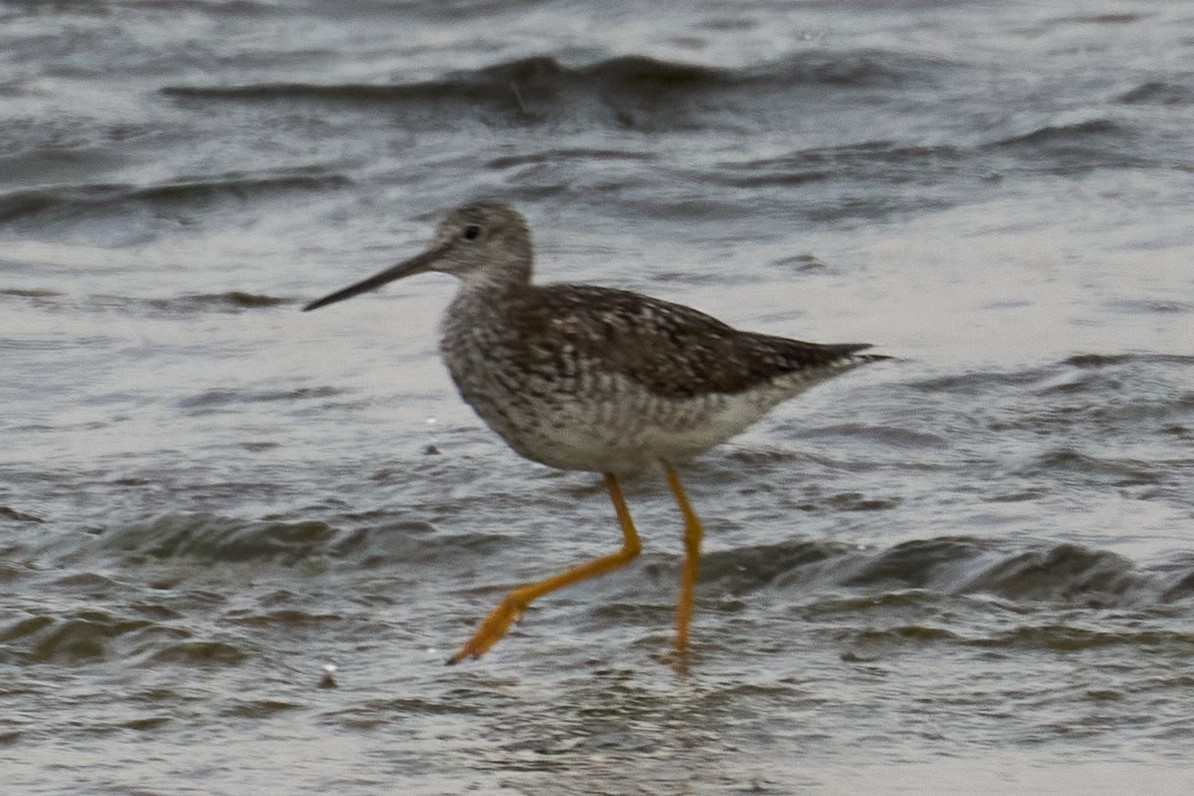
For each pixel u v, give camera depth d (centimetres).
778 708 1039
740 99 2586
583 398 1138
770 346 1196
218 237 2131
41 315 1836
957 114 2502
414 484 1398
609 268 1962
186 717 1027
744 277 1927
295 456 1462
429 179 2284
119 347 1739
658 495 1371
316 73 2738
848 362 1227
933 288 1872
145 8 3067
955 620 1148
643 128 2520
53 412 1573
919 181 2241
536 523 1328
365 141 2441
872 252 2003
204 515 1301
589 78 2608
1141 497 1336
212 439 1503
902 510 1327
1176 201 2142
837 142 2431
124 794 931
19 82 2650
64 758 973
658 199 2181
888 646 1120
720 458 1421
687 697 1055
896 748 985
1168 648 1098
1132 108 2491
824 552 1245
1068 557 1202
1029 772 954
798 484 1386
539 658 1119
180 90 2603
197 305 1875
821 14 3061
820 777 953
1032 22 3003
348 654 1120
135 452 1470
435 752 989
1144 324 1745
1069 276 1898
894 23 3002
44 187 2227
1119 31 2933
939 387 1582
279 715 1034
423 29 3020
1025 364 1628
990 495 1349
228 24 3017
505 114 2550
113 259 2053
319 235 2130
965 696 1047
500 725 1023
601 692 1066
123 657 1105
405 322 1823
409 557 1271
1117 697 1037
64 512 1342
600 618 1181
